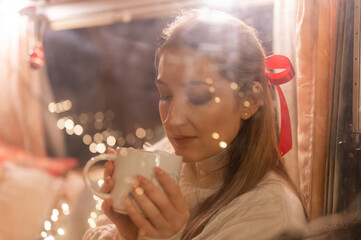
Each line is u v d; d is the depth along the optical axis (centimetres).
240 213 66
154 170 56
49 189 81
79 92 143
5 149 98
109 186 58
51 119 124
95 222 82
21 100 123
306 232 70
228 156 73
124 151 58
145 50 149
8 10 127
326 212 81
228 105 65
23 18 127
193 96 64
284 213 66
